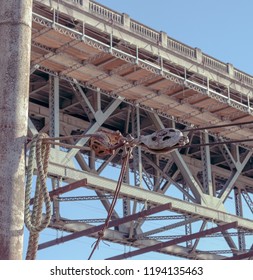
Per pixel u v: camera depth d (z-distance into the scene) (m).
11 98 9.12
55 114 39.22
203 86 43.44
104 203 43.22
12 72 9.22
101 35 39.25
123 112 48.09
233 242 50.84
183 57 43.09
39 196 9.43
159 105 45.22
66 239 42.16
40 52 38.62
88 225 44.09
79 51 38.56
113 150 9.77
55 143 9.65
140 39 40.59
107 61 39.75
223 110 46.34
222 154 52.91
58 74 40.41
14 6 9.47
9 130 8.98
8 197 8.70
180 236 44.84
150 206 42.72
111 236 45.00
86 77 40.97
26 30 9.46
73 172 37.91
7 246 8.53
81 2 37.88
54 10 36.38
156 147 9.61
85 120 48.97
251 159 59.22
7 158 8.86
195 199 44.97
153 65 40.72
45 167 9.65
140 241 46.56
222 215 45.62
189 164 55.09
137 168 43.28
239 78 46.97
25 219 9.09
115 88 42.44
